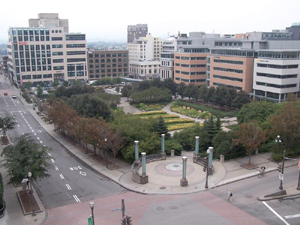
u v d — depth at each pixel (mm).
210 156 45531
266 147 55031
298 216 33188
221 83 120750
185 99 123562
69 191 41469
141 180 42844
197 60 135000
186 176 45188
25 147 39719
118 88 137750
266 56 102750
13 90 159250
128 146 52000
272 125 51281
